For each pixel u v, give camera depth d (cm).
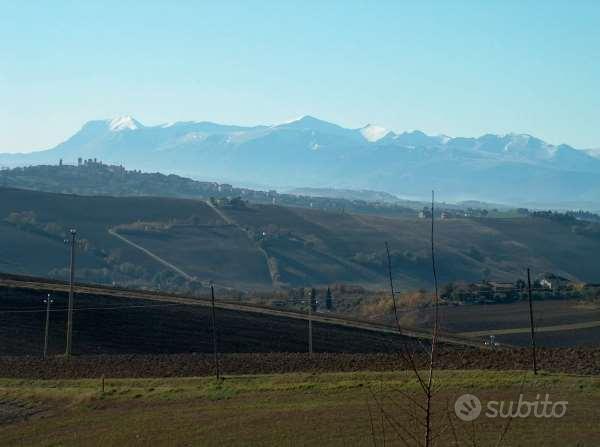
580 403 3469
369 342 7144
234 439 3372
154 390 4178
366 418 3475
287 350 6844
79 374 4878
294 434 3366
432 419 3334
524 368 4197
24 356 5903
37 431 3678
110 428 3644
